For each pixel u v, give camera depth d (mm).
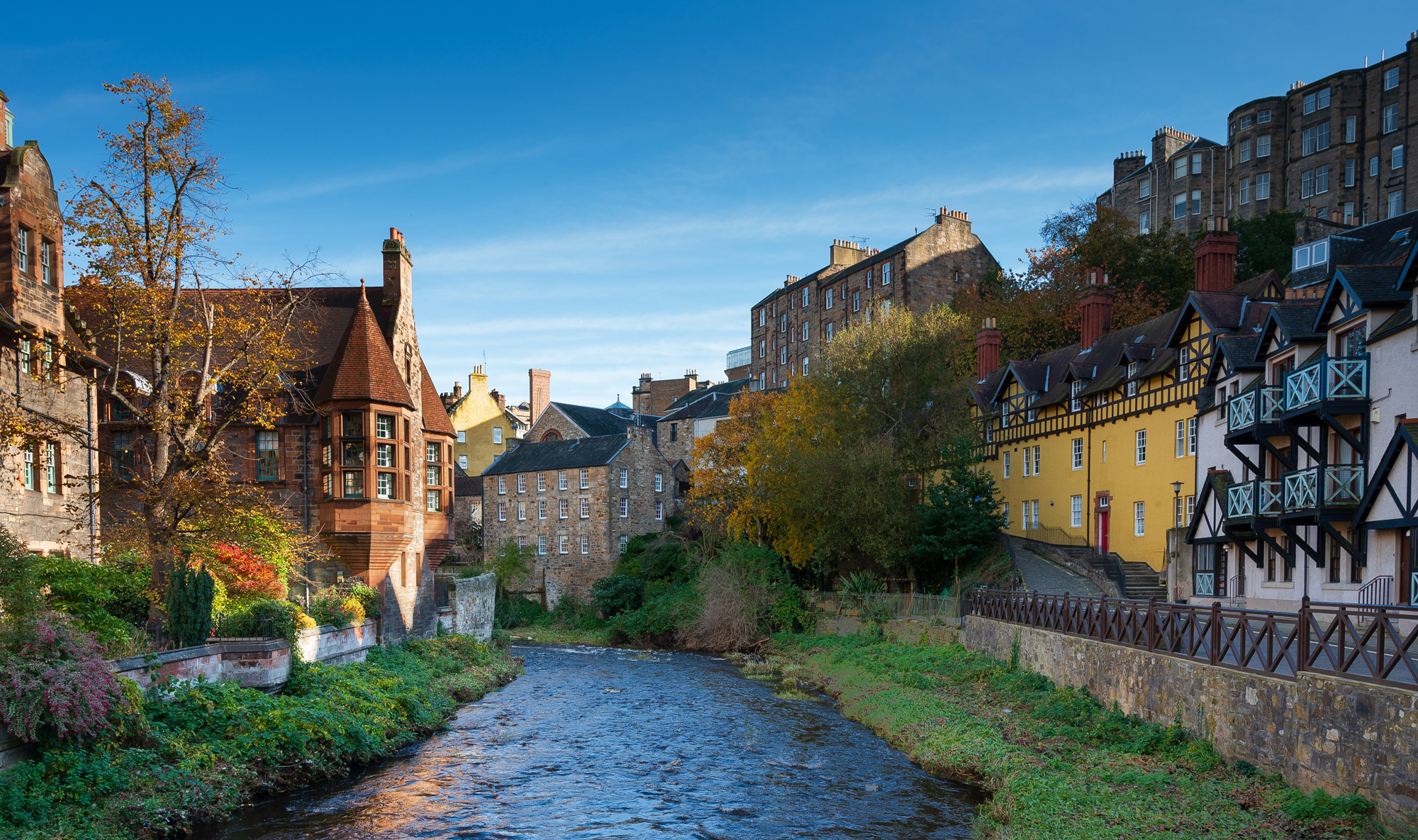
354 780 18516
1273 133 60938
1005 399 46625
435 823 15789
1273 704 14172
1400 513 18516
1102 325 42344
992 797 16562
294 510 27516
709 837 15219
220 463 22172
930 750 20000
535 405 78312
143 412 21062
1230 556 27672
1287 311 23781
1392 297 19594
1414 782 11062
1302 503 21422
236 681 19188
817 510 40938
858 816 16250
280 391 27641
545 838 15148
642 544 58500
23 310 21203
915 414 44312
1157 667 18266
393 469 27281
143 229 21094
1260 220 51938
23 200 21344
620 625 49281
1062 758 17703
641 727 24344
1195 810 13281
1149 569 34250
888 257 68500
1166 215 66562
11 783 12789
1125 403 36219
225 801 15516
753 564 45344
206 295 26656
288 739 18016
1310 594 22938
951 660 30469
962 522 38906
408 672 26812
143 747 15344
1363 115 56719
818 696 29688
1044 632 25281
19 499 20797
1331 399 20281
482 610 40312
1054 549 37812
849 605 41688
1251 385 26469
